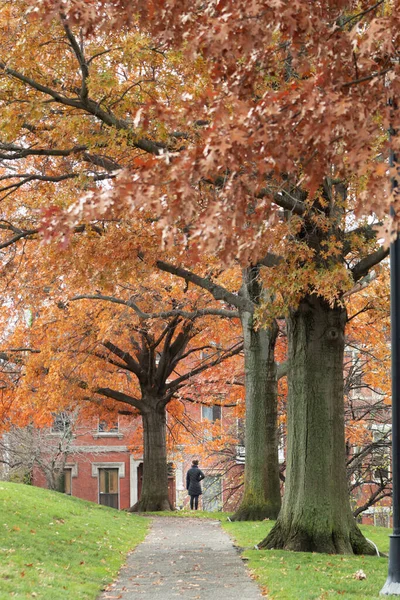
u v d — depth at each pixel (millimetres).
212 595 14805
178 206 8492
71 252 19984
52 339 37000
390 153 10070
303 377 21250
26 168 24266
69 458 65375
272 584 15383
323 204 18578
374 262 20391
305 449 21109
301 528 20922
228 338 39719
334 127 8719
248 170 9117
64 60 18500
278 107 8789
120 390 46562
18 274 28594
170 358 42562
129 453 65688
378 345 37656
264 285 18750
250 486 32344
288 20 9344
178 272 22281
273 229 16891
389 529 30609
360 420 41062
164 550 22688
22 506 25766
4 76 17781
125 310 34594
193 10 10188
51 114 19703
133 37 17219
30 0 10453
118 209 8836
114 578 17312
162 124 17000
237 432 50344
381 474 40969
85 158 20359
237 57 9562
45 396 38250
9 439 55188
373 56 10289
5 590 13297
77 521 26062
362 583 15312
